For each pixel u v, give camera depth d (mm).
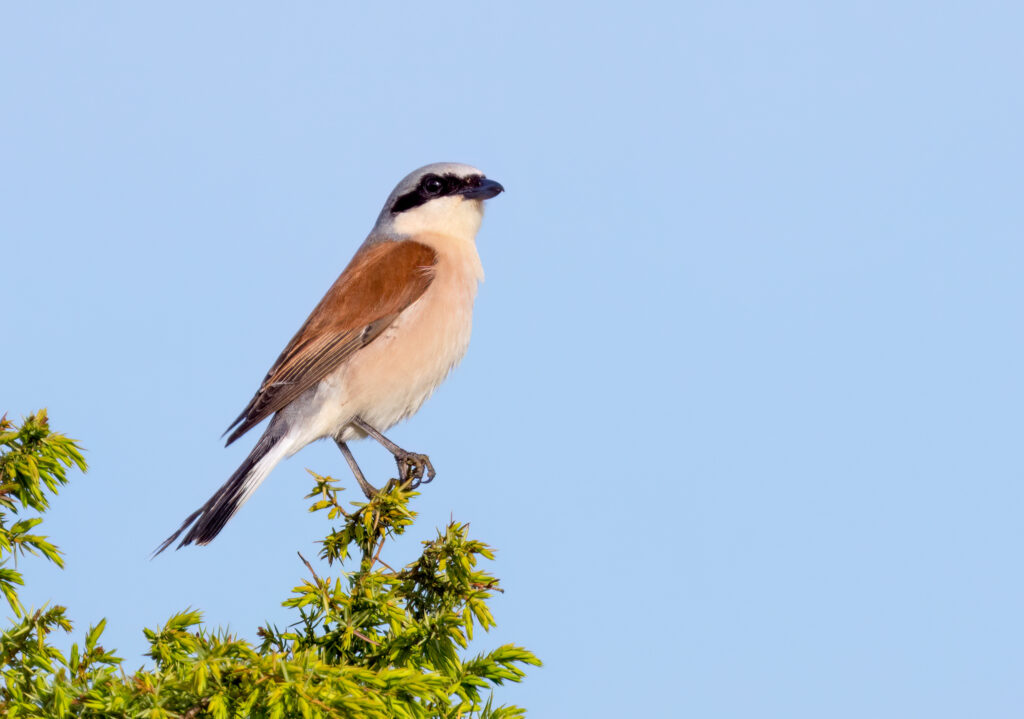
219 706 5426
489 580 7195
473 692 6867
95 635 6297
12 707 5695
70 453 7641
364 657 7008
